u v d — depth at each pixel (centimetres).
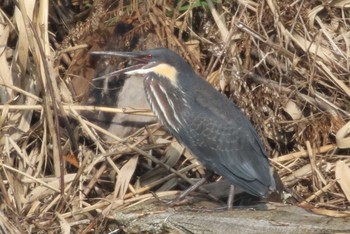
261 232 1011
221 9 1309
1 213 1084
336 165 1174
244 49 1281
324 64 1279
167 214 1053
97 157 1165
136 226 1061
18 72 1235
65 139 1216
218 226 1026
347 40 1297
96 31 1291
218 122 1095
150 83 1124
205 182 1159
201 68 1285
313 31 1298
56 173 1162
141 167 1220
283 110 1271
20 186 1155
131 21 1291
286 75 1277
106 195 1180
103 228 1109
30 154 1203
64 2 1359
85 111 1235
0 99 1227
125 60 1269
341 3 1316
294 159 1234
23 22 1194
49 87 1150
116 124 1227
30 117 1205
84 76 1283
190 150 1117
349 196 1152
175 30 1322
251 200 1130
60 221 1095
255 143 1088
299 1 1305
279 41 1285
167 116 1120
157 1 1287
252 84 1272
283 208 1080
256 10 1298
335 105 1261
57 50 1280
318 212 1117
